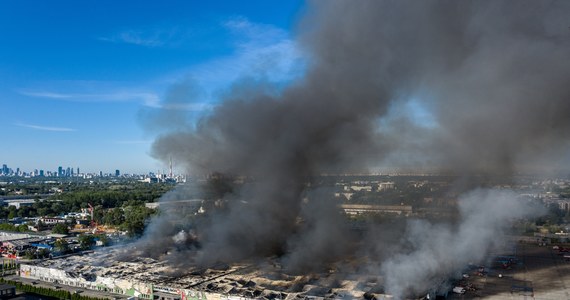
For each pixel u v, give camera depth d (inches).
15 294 2090.3
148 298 2032.5
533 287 2058.3
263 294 1860.2
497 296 1935.3
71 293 2095.2
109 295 2080.5
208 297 1888.5
